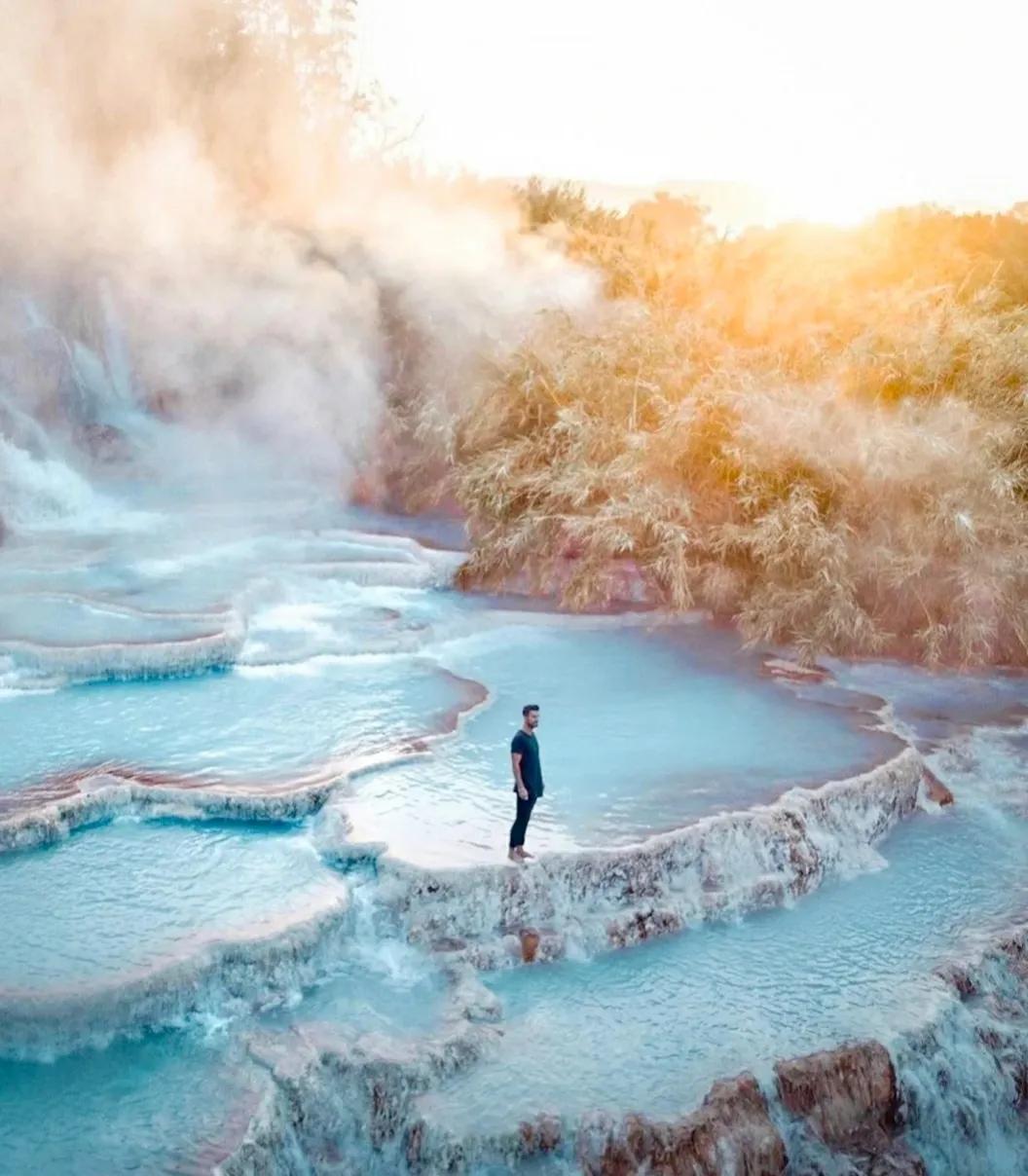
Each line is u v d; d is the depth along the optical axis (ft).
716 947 37.17
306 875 37.32
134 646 53.62
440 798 41.96
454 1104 29.76
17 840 38.32
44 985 30.71
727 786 43.75
